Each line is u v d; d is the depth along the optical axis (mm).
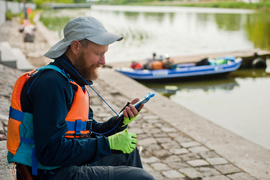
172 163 4676
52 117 1669
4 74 8297
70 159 1725
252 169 4512
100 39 1815
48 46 17797
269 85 13180
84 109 1872
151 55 18969
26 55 14945
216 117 9000
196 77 13555
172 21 45375
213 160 4777
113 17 53844
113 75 10656
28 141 1773
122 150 1844
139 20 46875
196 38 26812
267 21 46406
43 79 1709
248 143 5371
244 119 8805
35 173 1770
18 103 1763
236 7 106188
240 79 14195
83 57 1859
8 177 2684
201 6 120812
